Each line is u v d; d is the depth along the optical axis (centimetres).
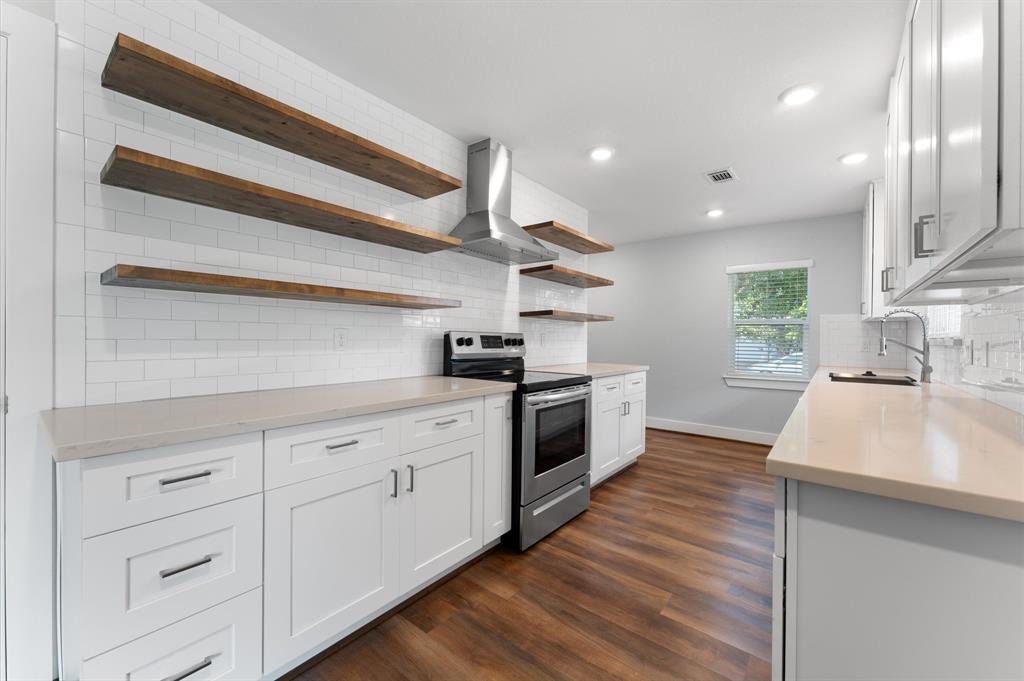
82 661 104
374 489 168
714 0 170
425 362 268
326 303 218
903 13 171
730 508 300
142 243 162
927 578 75
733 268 490
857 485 77
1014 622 69
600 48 199
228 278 157
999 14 68
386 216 244
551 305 386
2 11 136
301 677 149
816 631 85
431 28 189
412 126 259
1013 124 66
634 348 563
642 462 409
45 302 142
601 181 353
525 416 238
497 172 288
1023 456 89
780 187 359
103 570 106
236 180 157
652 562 227
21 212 138
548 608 188
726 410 498
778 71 211
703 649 163
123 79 149
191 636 121
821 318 437
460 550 207
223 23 183
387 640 167
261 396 177
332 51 205
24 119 139
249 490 132
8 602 136
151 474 114
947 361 243
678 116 254
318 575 150
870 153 292
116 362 156
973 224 75
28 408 139
